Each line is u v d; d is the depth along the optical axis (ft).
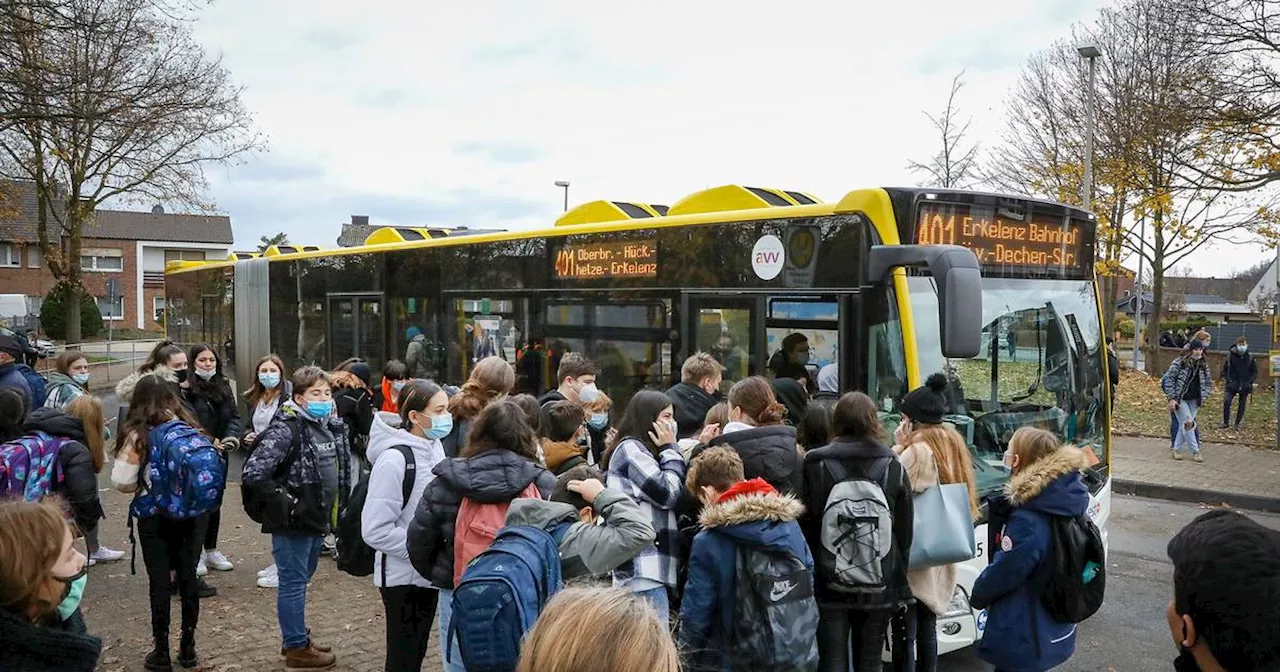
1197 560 6.37
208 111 86.89
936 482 15.71
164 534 18.21
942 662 21.08
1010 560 13.65
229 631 21.02
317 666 18.52
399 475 15.02
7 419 18.57
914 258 18.15
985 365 20.27
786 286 21.48
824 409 16.66
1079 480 13.94
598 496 12.53
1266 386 78.38
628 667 5.62
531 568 10.84
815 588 14.55
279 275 46.16
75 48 56.54
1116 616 24.13
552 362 28.35
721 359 22.98
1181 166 59.57
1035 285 21.67
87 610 22.50
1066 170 80.64
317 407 18.54
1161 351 97.19
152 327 214.07
